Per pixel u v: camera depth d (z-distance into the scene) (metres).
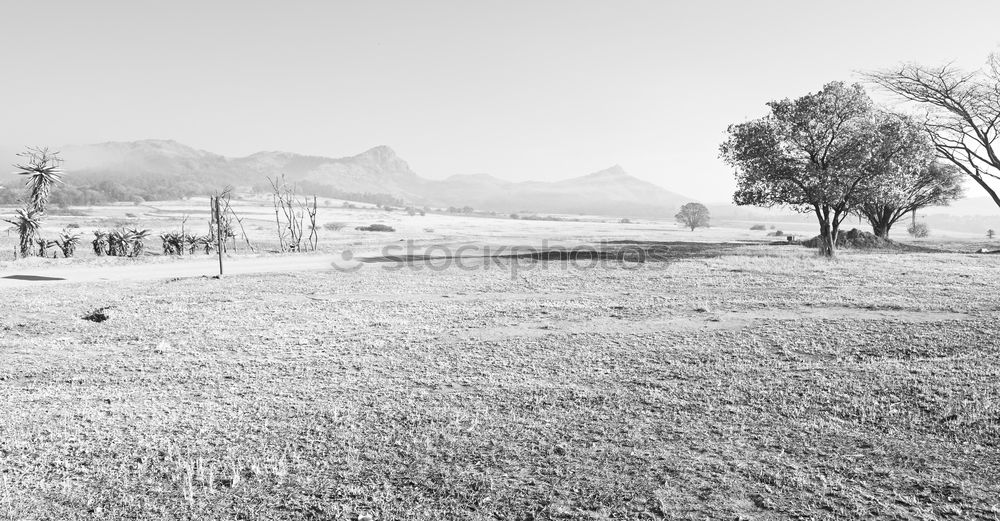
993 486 5.48
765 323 13.23
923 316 13.64
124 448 6.82
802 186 32.44
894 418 7.21
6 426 7.49
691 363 10.09
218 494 5.70
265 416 7.79
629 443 6.68
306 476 6.03
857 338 11.51
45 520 5.30
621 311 15.18
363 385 9.09
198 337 12.57
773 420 7.29
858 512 5.08
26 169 33.06
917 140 31.73
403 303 16.94
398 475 6.02
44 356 11.05
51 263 29.00
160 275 24.48
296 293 19.17
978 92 35.22
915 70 35.91
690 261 29.83
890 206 45.06
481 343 11.80
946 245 47.50
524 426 7.27
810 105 32.72
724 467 6.02
